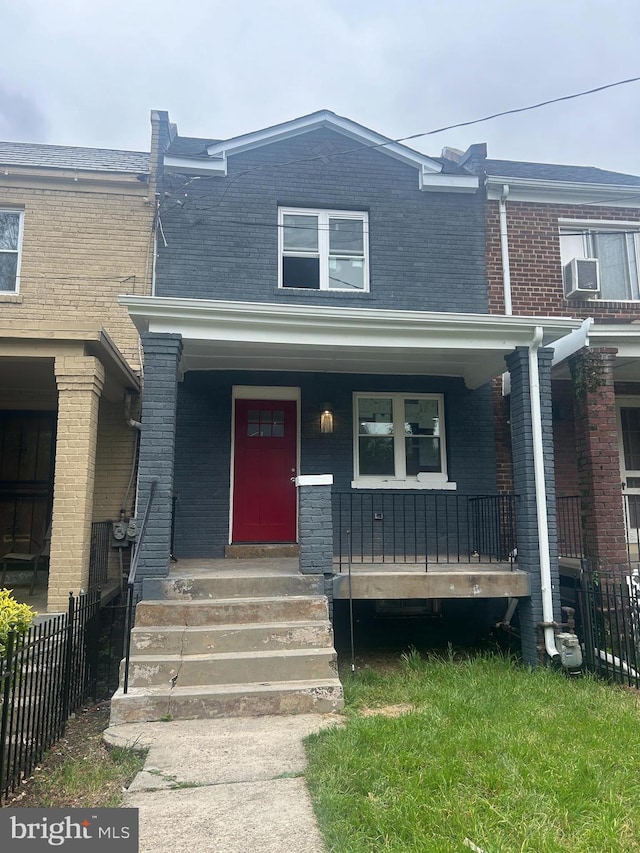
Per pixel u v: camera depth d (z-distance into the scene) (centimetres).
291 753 377
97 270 789
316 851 265
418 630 773
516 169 1014
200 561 715
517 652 665
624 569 657
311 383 803
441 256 846
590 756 360
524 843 267
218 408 782
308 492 594
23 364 643
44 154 904
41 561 791
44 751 401
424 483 802
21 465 812
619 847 269
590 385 693
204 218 801
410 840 274
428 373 810
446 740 380
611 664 573
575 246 900
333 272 832
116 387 729
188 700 453
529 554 621
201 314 595
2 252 792
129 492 748
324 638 518
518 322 638
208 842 273
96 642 568
